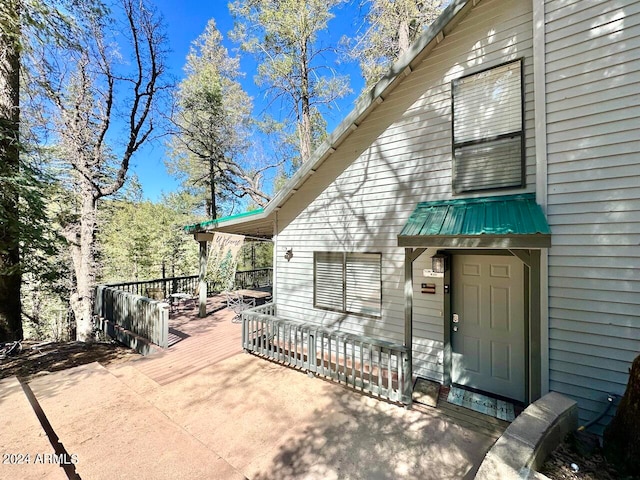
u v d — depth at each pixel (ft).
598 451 8.46
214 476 8.57
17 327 23.52
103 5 25.70
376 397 13.88
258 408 12.84
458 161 14.74
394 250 16.84
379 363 13.61
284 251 22.38
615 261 10.49
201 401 13.41
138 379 15.60
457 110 14.75
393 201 16.89
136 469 8.75
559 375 11.34
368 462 9.69
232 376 16.03
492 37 13.70
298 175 20.12
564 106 11.47
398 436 11.02
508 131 13.39
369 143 17.90
